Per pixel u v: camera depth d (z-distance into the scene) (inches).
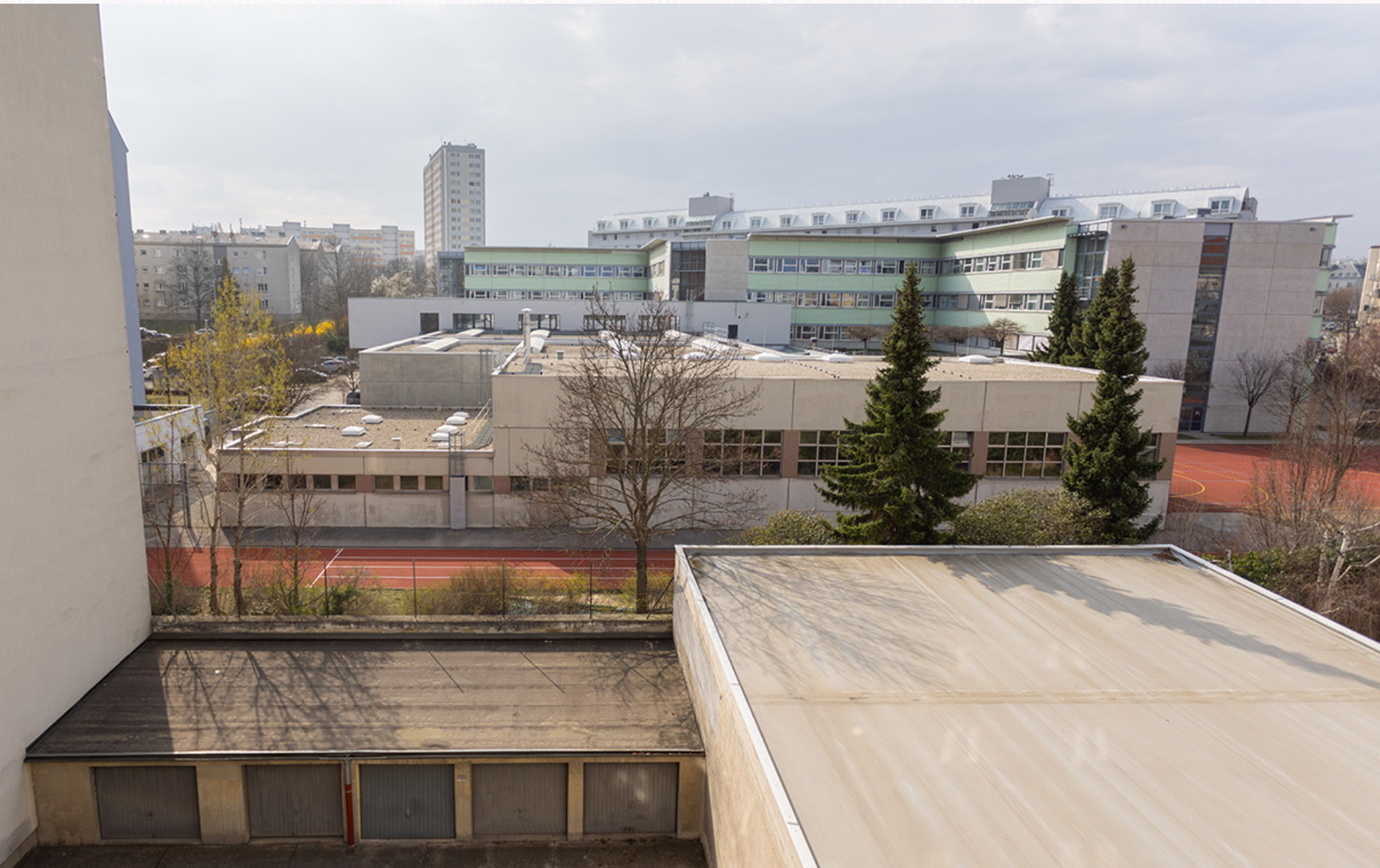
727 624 585.6
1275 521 1160.2
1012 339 2790.4
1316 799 387.2
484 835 590.9
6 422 528.4
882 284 3270.2
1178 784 396.5
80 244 607.5
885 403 921.5
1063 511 1060.5
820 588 658.8
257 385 1183.6
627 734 594.6
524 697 644.1
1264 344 2479.1
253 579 1031.6
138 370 1712.6
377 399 1894.7
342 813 583.8
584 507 1079.0
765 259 3228.3
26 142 542.0
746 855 433.4
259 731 586.6
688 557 726.5
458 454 1358.3
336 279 5393.7
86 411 621.0
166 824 577.3
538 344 2041.1
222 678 658.8
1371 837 359.6
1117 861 339.9
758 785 403.5
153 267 4776.1
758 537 1015.0
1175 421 1432.1
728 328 3041.3
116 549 667.4
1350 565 990.4
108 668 656.4
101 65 628.1
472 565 1209.4
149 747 562.3
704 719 577.6
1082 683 499.8
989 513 1038.4
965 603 630.5
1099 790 389.4
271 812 581.9
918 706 468.4
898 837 352.2
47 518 573.0
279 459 1291.8
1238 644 561.3
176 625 721.6
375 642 727.7
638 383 1049.5
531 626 741.9
